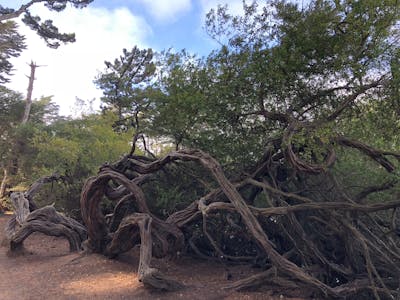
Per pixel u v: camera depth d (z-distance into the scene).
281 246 11.13
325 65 7.95
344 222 9.09
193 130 10.50
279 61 8.05
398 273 9.05
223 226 11.81
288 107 8.94
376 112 7.88
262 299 8.08
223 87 9.02
